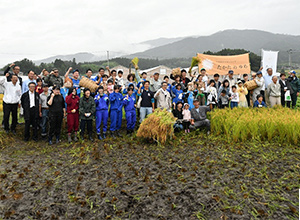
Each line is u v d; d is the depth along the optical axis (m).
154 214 3.58
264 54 12.95
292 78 11.88
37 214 3.62
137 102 9.71
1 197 4.09
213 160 5.73
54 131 7.73
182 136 8.10
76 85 9.01
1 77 8.13
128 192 4.22
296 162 5.47
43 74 9.61
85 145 7.24
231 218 3.43
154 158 6.00
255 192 4.11
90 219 3.50
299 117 7.37
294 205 3.71
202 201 3.85
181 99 9.26
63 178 4.92
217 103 10.18
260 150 6.41
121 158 6.10
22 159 6.19
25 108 7.69
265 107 9.84
